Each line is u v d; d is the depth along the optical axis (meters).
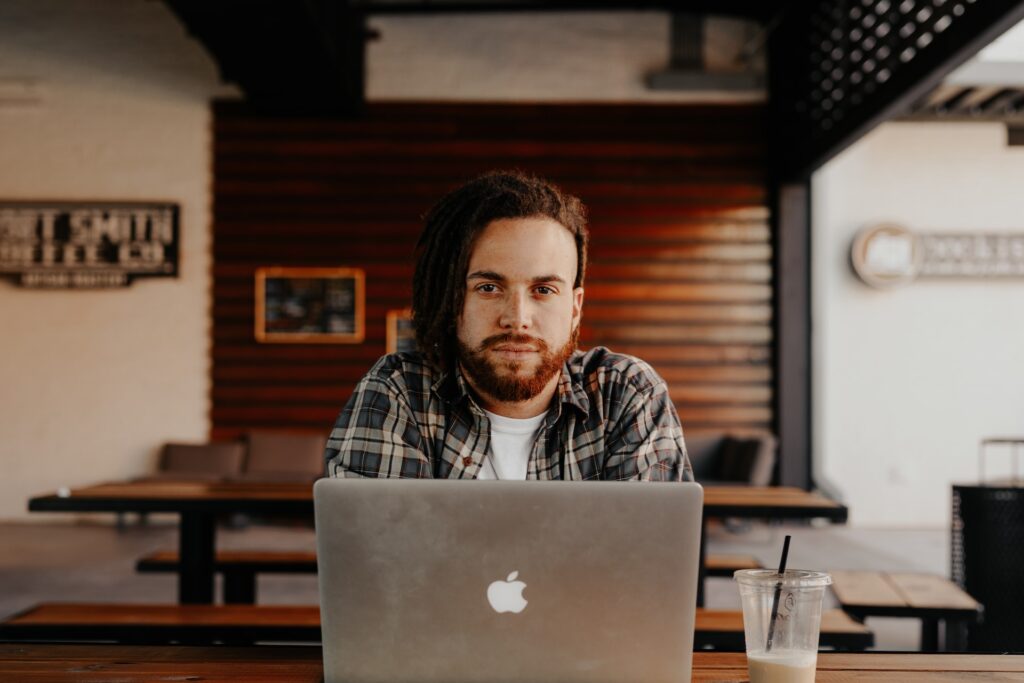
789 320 7.28
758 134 7.45
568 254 1.48
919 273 7.46
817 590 1.13
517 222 1.45
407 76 7.48
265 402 7.38
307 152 7.43
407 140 7.45
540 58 7.51
